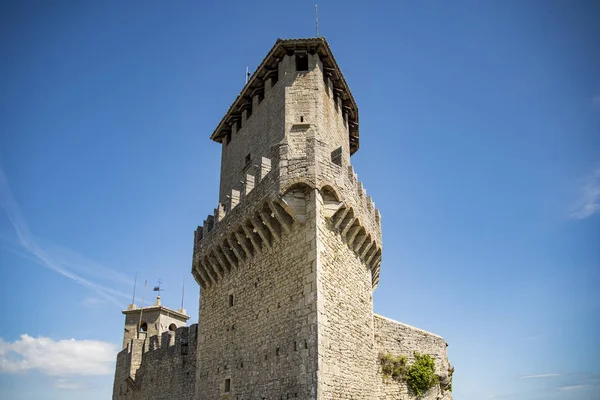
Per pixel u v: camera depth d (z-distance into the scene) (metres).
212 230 32.59
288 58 32.38
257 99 34.69
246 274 28.98
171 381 43.19
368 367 27.11
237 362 27.53
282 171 25.77
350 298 26.64
